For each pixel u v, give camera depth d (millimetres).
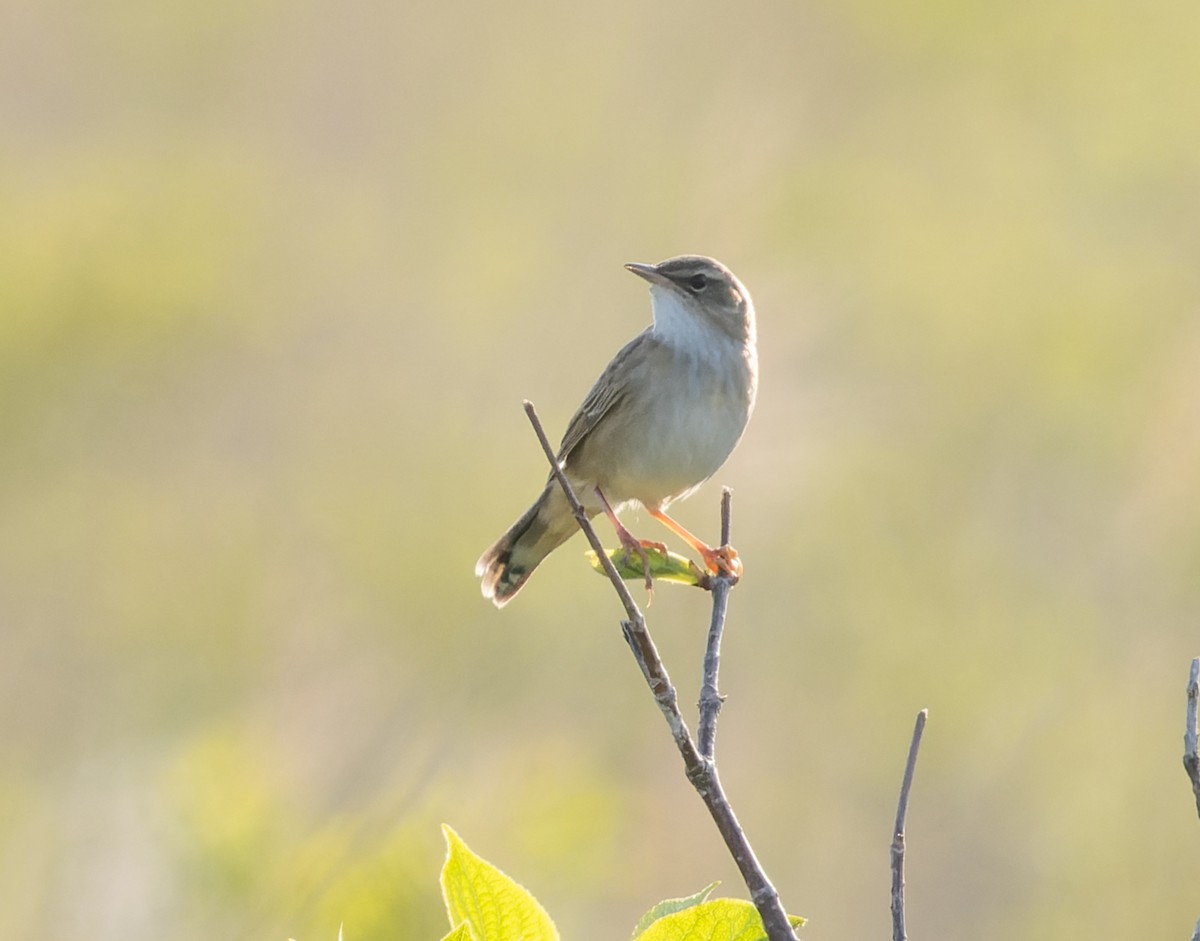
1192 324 18078
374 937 8953
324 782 11500
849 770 13734
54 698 13875
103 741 12609
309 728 12648
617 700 13516
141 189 18875
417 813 10258
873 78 21609
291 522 16047
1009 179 20531
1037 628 14797
